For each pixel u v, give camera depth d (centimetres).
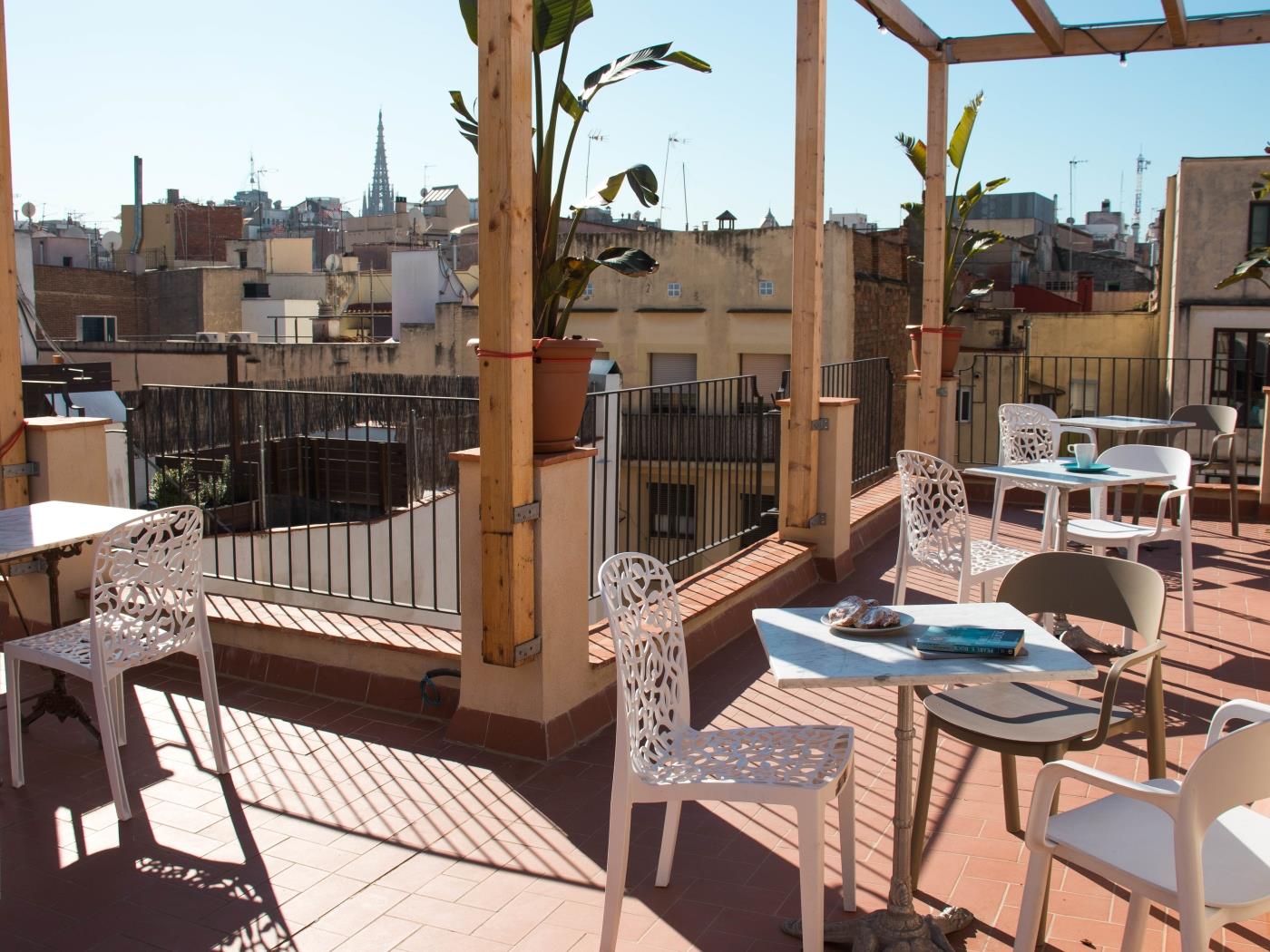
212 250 4519
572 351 391
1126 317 2298
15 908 295
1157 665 291
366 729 424
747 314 2303
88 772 384
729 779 261
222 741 382
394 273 2961
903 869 272
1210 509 864
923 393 855
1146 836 231
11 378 506
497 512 377
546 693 398
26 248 2236
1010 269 3086
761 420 663
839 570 660
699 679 488
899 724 270
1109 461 580
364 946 277
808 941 251
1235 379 2033
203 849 328
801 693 468
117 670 349
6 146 497
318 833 338
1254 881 215
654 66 404
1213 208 2025
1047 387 2197
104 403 1616
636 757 268
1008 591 330
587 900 299
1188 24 721
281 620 480
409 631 463
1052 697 306
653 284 2359
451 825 343
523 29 358
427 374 2508
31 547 366
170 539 367
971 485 948
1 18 488
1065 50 762
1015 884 304
